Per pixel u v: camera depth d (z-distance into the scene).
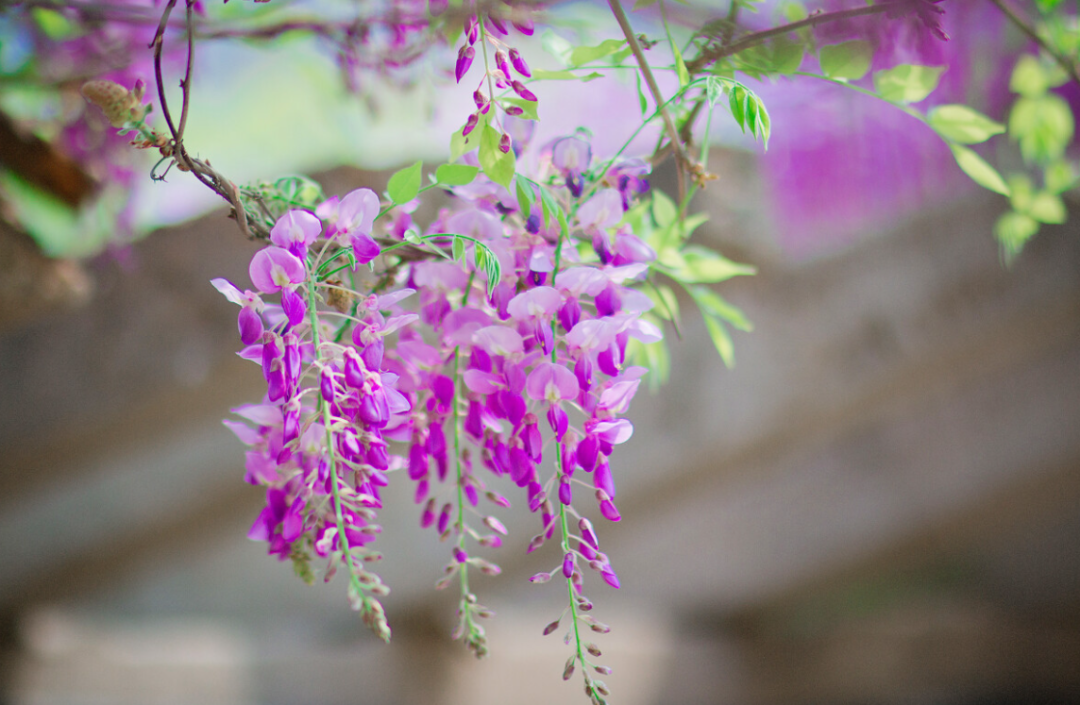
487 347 1.25
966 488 3.38
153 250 2.47
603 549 3.24
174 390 2.50
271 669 2.92
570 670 1.23
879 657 3.51
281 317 1.25
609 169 1.30
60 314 2.46
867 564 3.43
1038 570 4.21
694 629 3.42
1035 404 3.37
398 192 1.26
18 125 1.56
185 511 2.75
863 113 2.39
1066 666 3.63
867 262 3.03
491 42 1.26
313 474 1.23
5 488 2.57
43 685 2.67
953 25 1.75
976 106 1.88
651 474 3.07
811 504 3.38
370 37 1.48
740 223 2.77
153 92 1.57
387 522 2.96
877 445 3.40
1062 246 3.16
